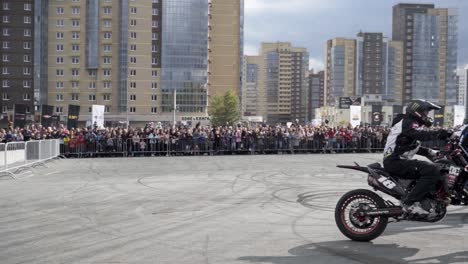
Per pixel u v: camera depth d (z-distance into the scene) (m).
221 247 6.80
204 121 115.44
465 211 9.34
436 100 170.00
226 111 106.69
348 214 7.18
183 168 19.55
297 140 30.47
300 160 24.03
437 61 170.12
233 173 17.30
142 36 111.12
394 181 6.92
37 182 15.17
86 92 109.69
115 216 9.24
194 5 114.50
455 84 171.25
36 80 107.38
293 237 7.37
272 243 7.00
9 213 9.73
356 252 6.49
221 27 125.69
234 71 126.56
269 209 9.87
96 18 108.44
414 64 168.12
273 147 30.25
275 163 22.02
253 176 16.22
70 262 6.11
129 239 7.34
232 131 29.89
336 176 16.08
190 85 114.88
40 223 8.66
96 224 8.49
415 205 6.73
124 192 12.59
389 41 168.50
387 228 7.92
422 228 7.93
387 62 168.12
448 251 6.52
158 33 112.88
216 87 125.81
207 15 116.00
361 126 33.75
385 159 7.02
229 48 126.12
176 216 9.18
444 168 6.83
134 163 22.48
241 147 29.70
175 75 113.81
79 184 14.45
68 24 109.00
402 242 7.02
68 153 27.03
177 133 29.09
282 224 8.36
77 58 109.25
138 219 8.91
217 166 20.44
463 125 7.54
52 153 23.55
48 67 109.69
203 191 12.63
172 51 113.44
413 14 167.75
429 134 6.57
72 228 8.18
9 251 6.68
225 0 125.38
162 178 15.80
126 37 109.38
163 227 8.18
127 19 109.38
